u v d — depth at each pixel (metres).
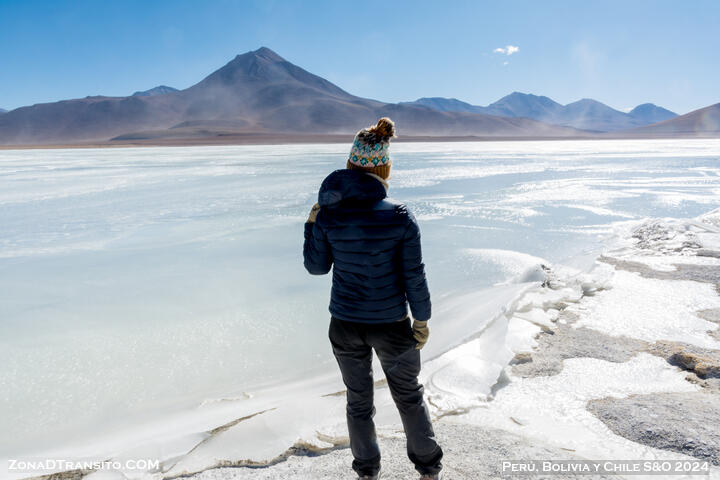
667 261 5.97
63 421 2.88
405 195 13.24
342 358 1.84
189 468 2.18
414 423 1.85
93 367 3.60
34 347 3.95
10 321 4.52
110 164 30.56
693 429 2.28
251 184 16.61
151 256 7.05
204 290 5.42
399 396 1.86
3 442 2.65
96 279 5.91
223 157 37.91
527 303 4.30
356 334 1.76
